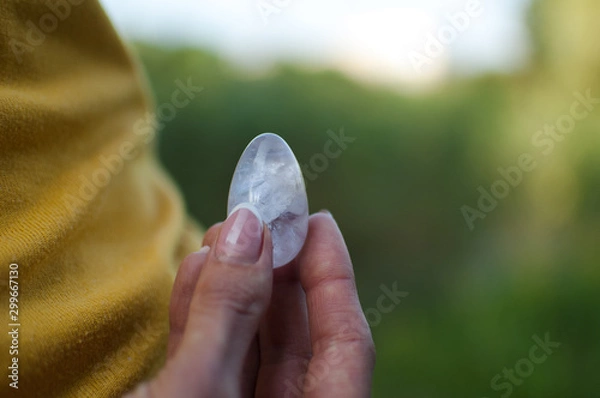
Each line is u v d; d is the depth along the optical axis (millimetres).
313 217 290
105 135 309
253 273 241
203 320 235
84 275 268
